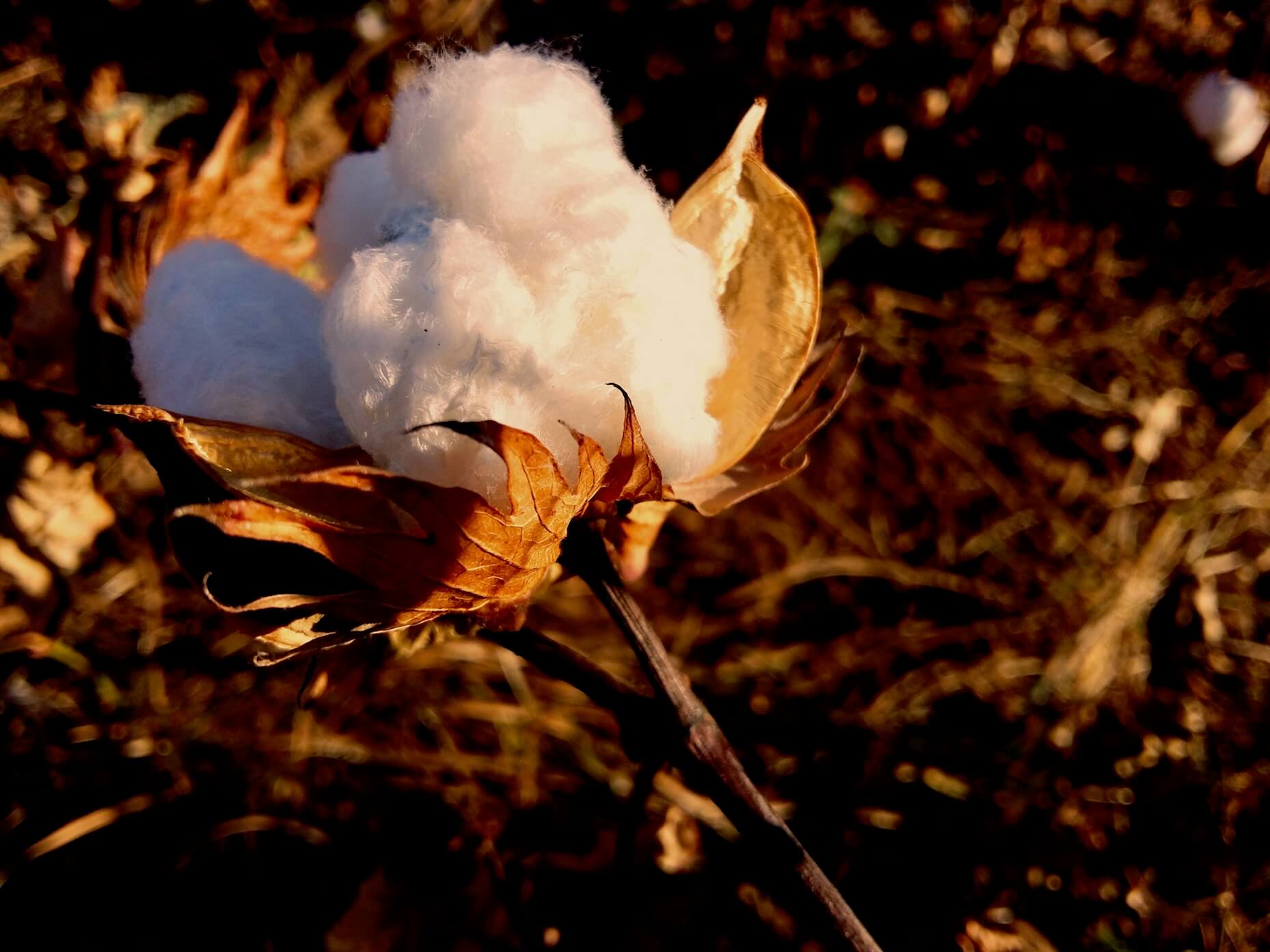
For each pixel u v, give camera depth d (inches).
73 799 16.6
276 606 12.3
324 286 14.5
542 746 17.5
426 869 16.3
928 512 20.1
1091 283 21.0
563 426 12.5
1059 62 20.4
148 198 14.8
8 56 19.5
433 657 17.8
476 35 20.4
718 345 12.9
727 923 16.1
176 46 19.9
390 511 12.4
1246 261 20.7
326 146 19.8
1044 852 16.6
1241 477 19.7
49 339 15.1
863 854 16.8
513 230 12.4
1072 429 20.5
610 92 20.6
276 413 12.7
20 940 15.8
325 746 16.9
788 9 20.1
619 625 13.4
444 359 12.1
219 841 16.4
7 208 18.2
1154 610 19.1
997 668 18.4
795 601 19.6
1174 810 16.9
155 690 17.1
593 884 16.2
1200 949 16.2
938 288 21.1
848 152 20.6
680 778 16.7
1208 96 19.8
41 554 16.8
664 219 12.7
